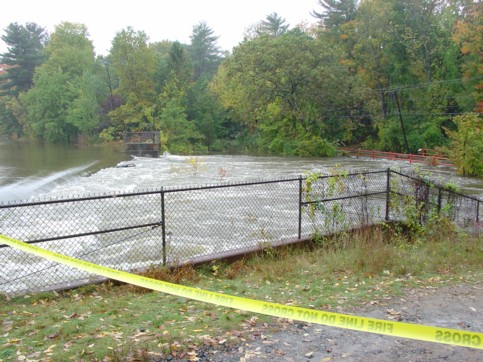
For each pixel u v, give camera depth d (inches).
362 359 153.0
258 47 1942.7
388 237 393.4
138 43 2480.3
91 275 257.9
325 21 2554.1
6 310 203.3
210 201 644.7
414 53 1996.8
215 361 149.3
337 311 201.3
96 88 2637.8
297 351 158.1
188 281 259.6
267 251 322.3
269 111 2082.9
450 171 1300.4
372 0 2138.3
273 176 1063.0
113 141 2491.4
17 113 3211.1
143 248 399.9
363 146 2111.2
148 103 2452.0
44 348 157.6
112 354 150.2
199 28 3737.7
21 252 383.6
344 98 1934.1
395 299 220.5
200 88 2659.9
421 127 1860.2
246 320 187.0
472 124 1226.6
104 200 642.8
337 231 366.0
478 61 1715.1
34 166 1156.5
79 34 3265.3
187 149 2102.6
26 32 3410.4
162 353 153.5
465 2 1953.7
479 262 309.3
